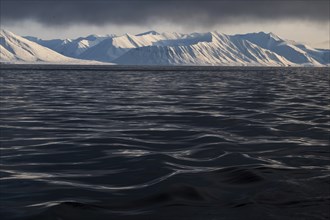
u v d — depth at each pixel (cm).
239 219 878
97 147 1725
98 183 1170
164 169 1323
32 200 1010
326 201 984
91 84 7556
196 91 5559
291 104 3691
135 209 944
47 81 8800
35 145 1773
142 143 1817
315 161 1434
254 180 1169
